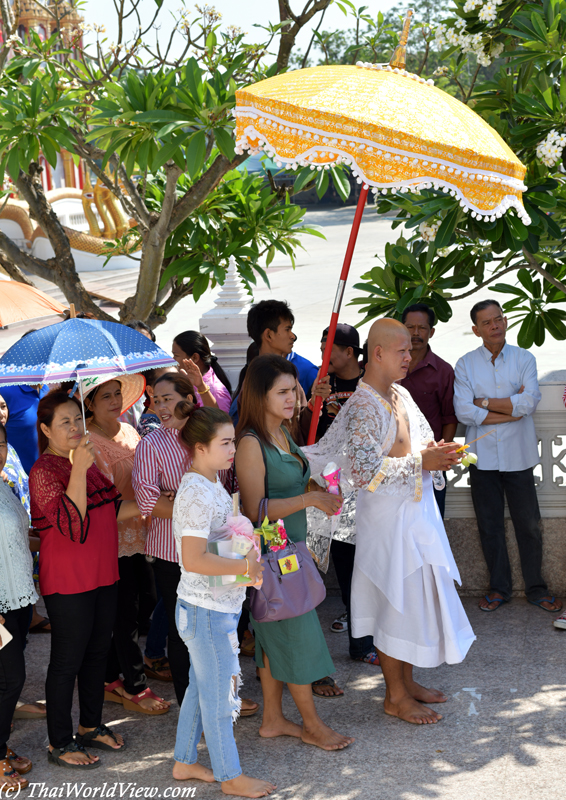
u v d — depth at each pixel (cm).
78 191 3048
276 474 345
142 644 473
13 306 449
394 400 372
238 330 606
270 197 583
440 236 366
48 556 337
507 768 332
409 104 302
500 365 477
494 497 481
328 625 486
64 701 347
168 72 456
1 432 343
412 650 362
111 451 395
